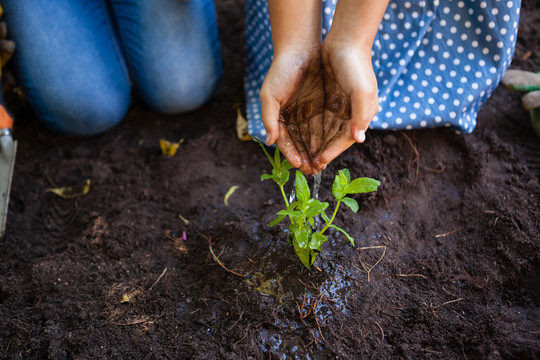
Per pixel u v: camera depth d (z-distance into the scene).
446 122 0.68
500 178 0.68
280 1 0.55
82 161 0.78
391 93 0.70
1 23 0.68
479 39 0.66
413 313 0.57
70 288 0.62
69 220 0.72
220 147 0.78
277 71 0.54
